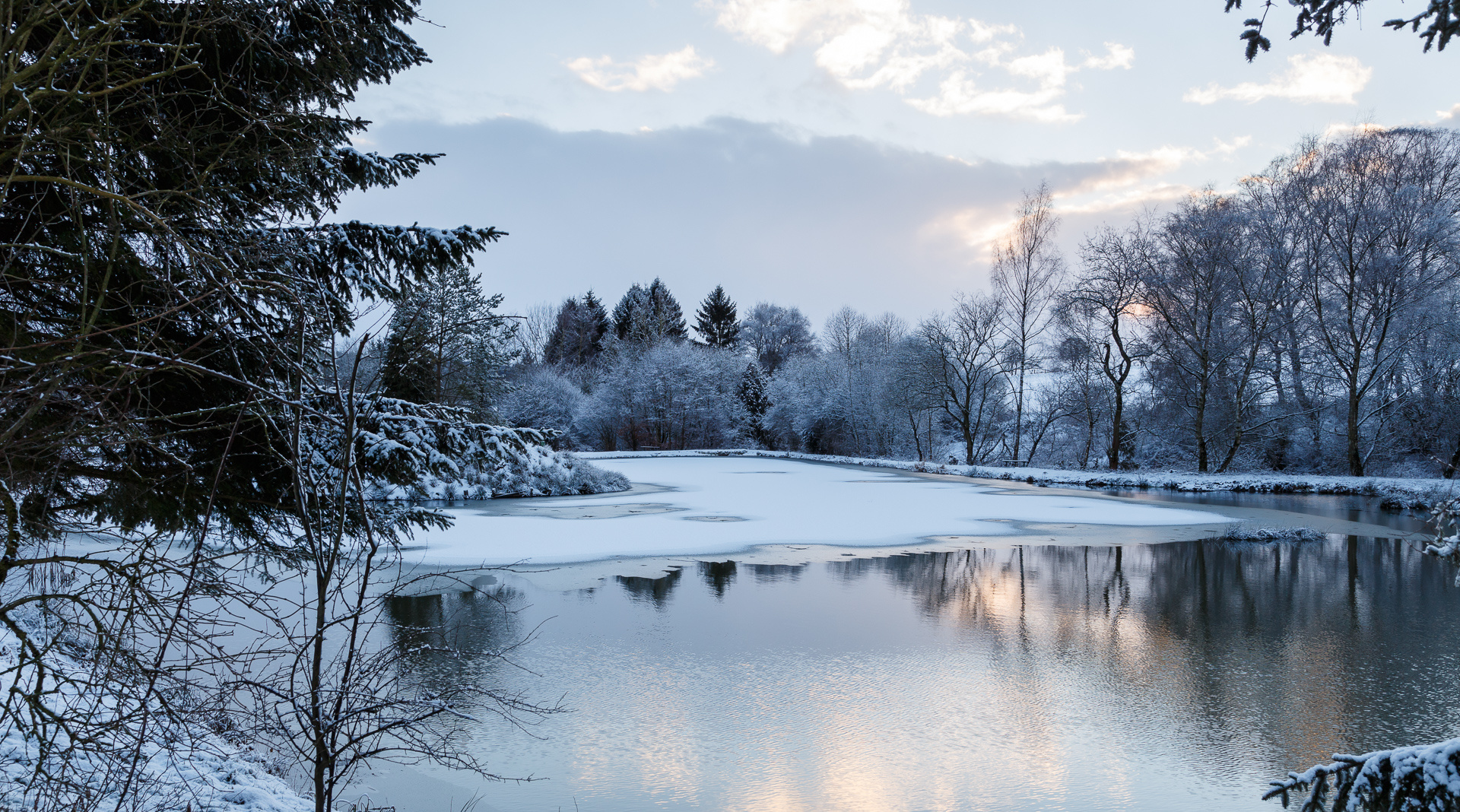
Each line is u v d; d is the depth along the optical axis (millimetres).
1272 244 32031
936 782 6188
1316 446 35156
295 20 5102
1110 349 37000
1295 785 3348
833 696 7875
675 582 12766
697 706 7590
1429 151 30906
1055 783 6191
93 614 3066
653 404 62219
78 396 3188
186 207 3918
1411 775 3010
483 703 7488
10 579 6652
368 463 5504
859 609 11203
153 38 4590
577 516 21094
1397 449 33031
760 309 90875
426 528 5926
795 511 22672
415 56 6605
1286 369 35188
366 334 3504
